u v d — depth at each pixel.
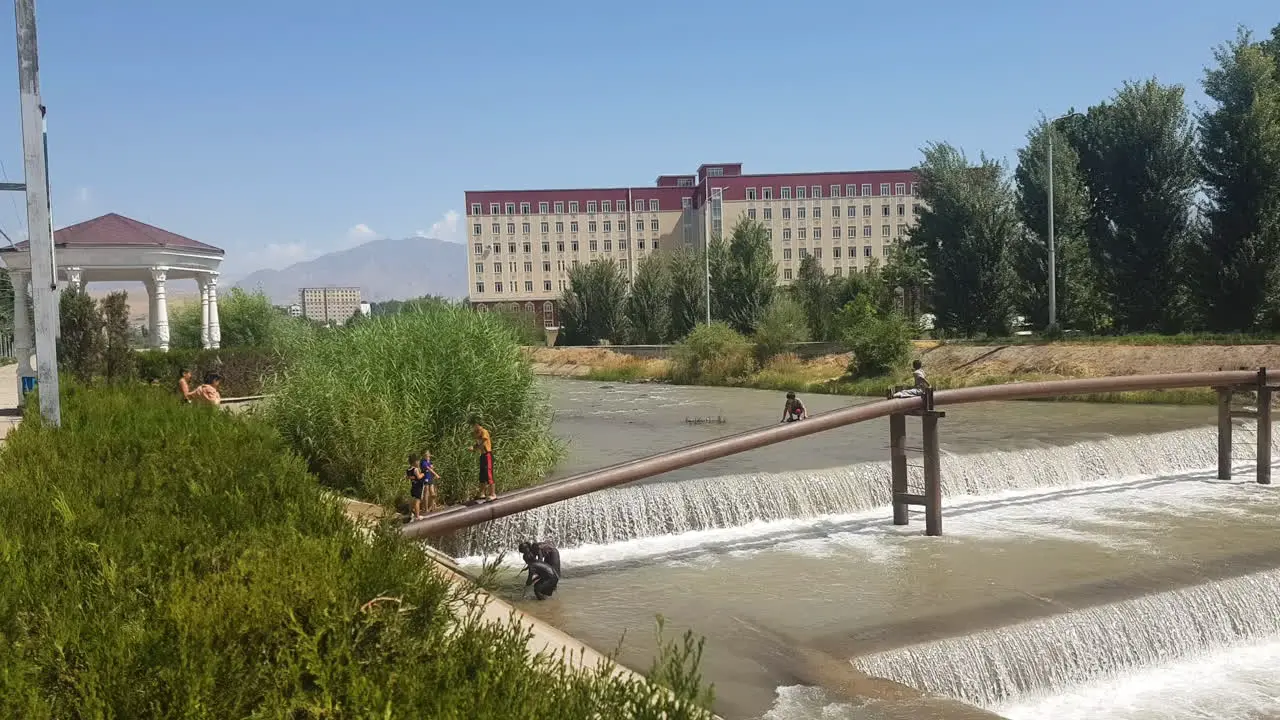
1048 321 48.09
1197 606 12.38
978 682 10.54
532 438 19.66
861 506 19.06
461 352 18.95
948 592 12.98
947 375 42.06
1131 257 44.34
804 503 18.45
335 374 18.47
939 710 9.05
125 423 12.48
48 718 4.30
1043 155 48.06
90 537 6.77
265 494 8.55
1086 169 48.50
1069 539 16.17
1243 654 12.05
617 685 4.77
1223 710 10.40
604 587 13.78
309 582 5.57
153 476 8.68
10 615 5.26
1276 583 13.15
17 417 22.56
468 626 5.41
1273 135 39.12
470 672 5.04
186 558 6.18
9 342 75.38
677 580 14.07
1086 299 48.66
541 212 118.75
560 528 16.22
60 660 4.69
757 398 42.34
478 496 17.58
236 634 5.02
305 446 17.52
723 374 51.53
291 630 5.16
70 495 7.81
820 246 113.81
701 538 16.83
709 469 21.50
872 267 61.84
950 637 10.89
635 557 15.55
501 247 118.44
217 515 7.74
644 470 14.88
